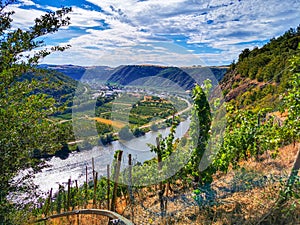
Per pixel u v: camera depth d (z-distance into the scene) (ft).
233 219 13.11
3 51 13.60
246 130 20.67
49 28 14.67
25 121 12.85
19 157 12.60
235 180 17.20
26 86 13.87
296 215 12.12
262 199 14.15
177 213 14.92
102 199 19.83
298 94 15.96
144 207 16.24
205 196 15.81
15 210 12.84
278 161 18.75
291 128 16.39
